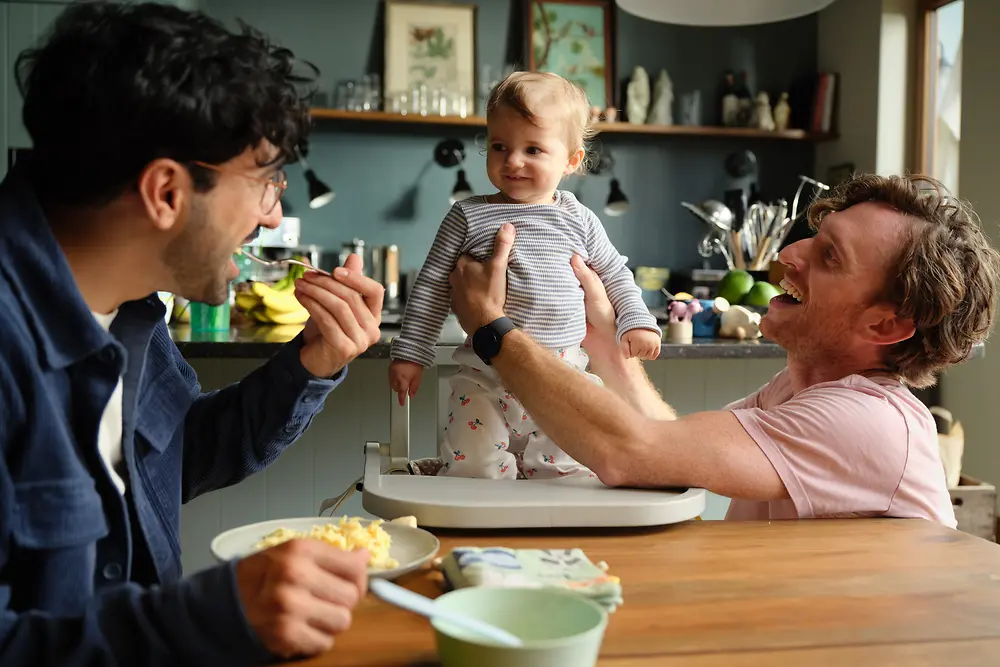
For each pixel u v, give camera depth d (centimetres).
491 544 106
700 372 298
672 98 471
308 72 106
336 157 455
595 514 109
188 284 86
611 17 468
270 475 274
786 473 119
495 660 65
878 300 127
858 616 85
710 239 446
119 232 81
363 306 107
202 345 236
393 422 152
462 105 445
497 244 143
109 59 75
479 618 75
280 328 284
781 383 150
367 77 443
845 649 78
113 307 88
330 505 139
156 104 75
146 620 68
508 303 153
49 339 77
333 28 451
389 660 73
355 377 275
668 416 168
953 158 412
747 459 119
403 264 464
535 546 106
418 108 441
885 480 120
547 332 154
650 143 479
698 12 262
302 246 412
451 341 239
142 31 76
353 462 277
